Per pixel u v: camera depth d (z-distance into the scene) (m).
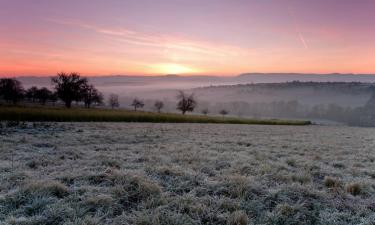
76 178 6.57
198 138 16.67
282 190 6.19
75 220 4.32
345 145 15.75
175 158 9.46
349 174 8.16
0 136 14.04
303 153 12.03
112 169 7.27
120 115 41.44
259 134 22.28
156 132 19.95
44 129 18.94
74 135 15.53
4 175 6.54
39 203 4.91
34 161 8.21
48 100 94.19
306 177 7.32
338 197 6.02
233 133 22.19
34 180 6.07
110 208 4.92
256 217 4.86
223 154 10.62
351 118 151.12
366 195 6.31
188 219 4.56
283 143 15.46
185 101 88.06
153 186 5.88
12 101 81.06
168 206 5.06
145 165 8.21
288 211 5.00
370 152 13.01
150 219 4.51
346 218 4.95
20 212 4.65
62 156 9.34
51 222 4.36
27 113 31.84
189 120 49.06
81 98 74.69
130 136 16.25
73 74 71.38
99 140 14.09
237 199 5.52
